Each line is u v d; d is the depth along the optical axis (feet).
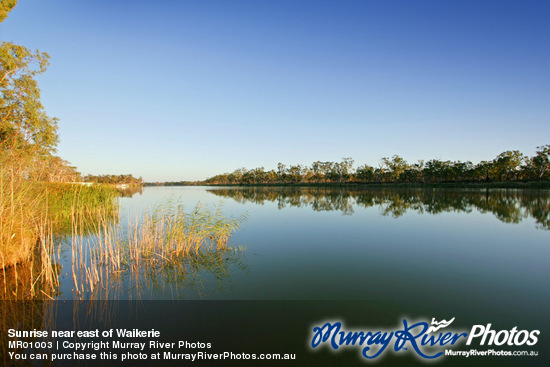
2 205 28.89
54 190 63.67
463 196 138.51
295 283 26.48
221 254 35.91
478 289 25.14
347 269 30.58
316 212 80.02
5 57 68.64
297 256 35.27
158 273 29.14
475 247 40.06
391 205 98.12
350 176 371.76
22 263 30.78
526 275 28.84
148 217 42.39
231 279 27.50
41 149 88.94
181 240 35.22
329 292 24.44
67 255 34.88
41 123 84.58
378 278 27.91
